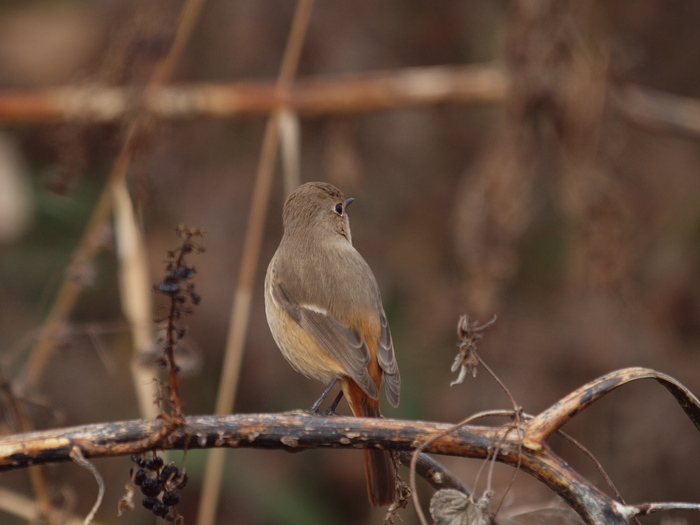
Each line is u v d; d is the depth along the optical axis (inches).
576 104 410.0
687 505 193.5
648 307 470.6
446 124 506.0
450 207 491.8
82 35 478.3
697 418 201.9
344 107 416.5
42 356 323.6
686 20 529.7
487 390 449.4
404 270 482.9
